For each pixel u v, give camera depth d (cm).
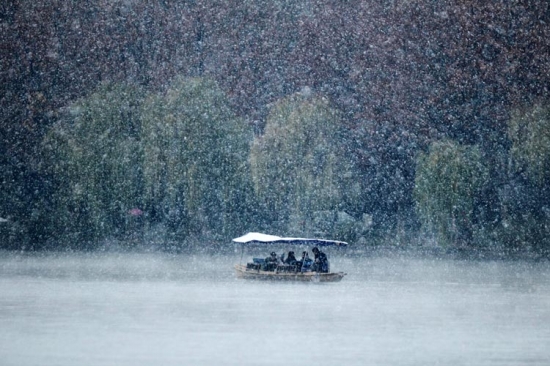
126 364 9906
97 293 15550
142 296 15238
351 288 16675
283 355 10419
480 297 15462
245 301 14712
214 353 10488
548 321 12862
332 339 11388
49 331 11756
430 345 11062
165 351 10569
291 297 15250
